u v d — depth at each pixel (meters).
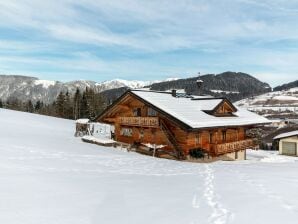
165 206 10.59
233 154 39.38
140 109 36.56
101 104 104.06
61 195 11.72
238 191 12.92
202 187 13.93
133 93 34.41
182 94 41.22
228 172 20.08
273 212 9.68
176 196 12.03
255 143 44.16
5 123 48.09
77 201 11.05
